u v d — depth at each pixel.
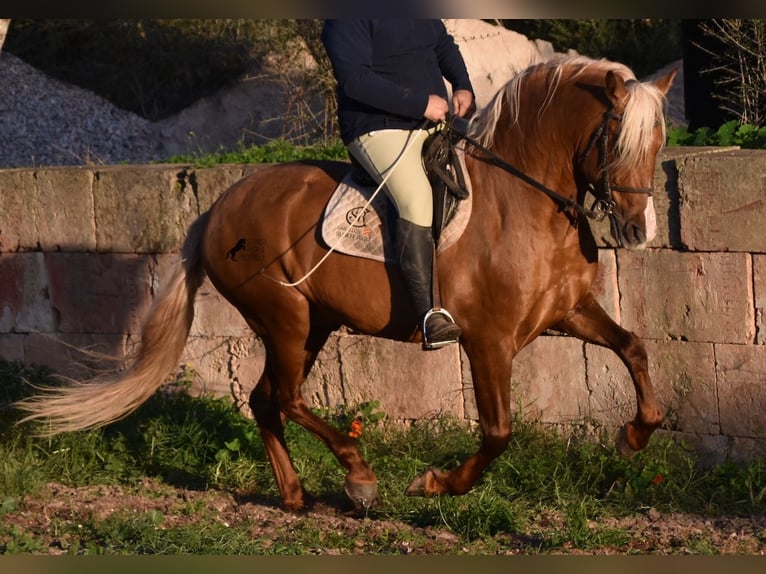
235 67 25.62
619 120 7.86
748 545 8.62
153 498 10.42
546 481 10.09
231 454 11.20
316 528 9.41
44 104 26.06
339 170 9.33
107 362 12.84
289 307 9.35
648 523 9.24
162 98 26.33
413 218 8.48
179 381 12.55
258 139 23.41
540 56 21.27
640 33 25.14
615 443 9.70
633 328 10.48
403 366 11.55
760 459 9.91
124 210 12.43
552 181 8.28
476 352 8.64
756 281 9.83
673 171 10.05
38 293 13.03
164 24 26.83
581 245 8.51
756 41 15.02
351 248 8.87
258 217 9.36
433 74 8.85
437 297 8.50
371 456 10.91
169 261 12.34
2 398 12.09
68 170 12.68
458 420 11.39
